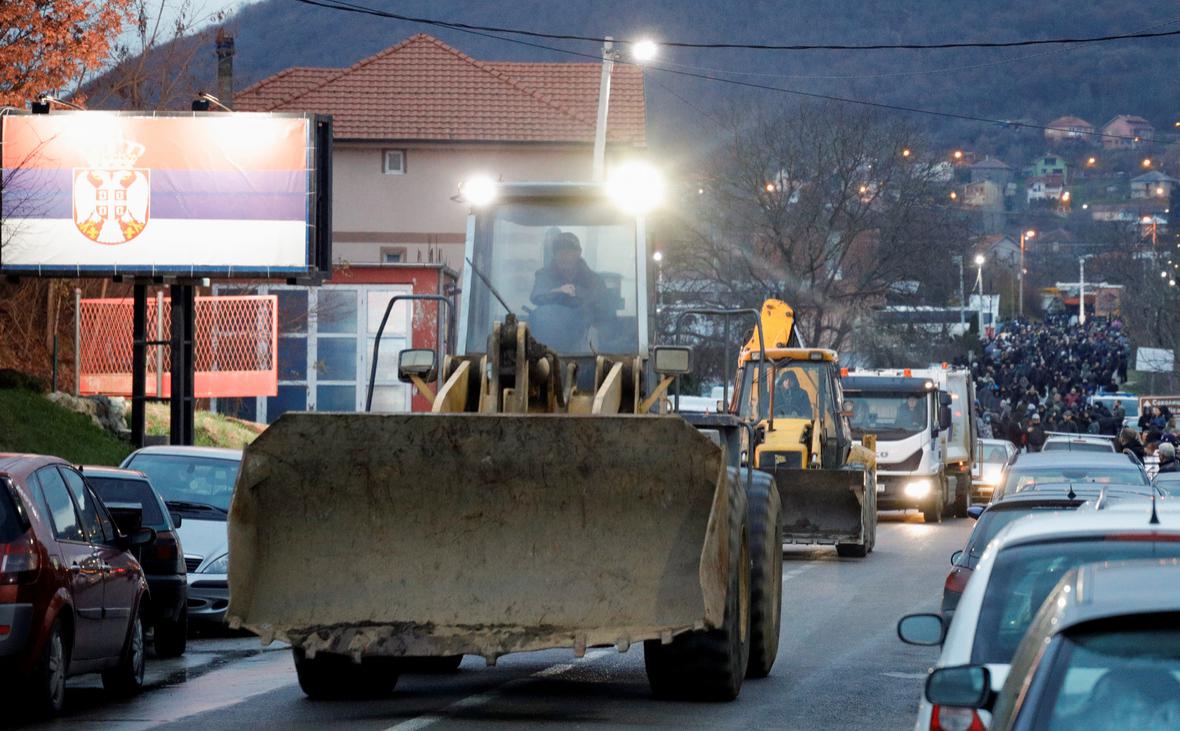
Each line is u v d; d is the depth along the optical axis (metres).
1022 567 9.22
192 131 37.06
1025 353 132.62
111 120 36.94
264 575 15.12
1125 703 5.91
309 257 37.03
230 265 36.97
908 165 94.81
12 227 36.78
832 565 35.00
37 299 49.97
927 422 52.75
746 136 93.75
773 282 93.12
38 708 15.12
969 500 57.69
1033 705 5.97
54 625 15.17
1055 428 90.56
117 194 36.91
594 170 48.50
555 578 14.97
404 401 64.50
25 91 41.44
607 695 16.84
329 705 16.33
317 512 15.17
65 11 42.03
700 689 16.27
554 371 17.06
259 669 20.27
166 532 21.64
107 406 41.84
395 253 79.50
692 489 14.88
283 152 37.12
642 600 14.84
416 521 15.12
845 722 15.16
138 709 16.50
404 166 79.75
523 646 14.70
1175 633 6.01
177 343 36.91
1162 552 9.04
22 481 15.47
